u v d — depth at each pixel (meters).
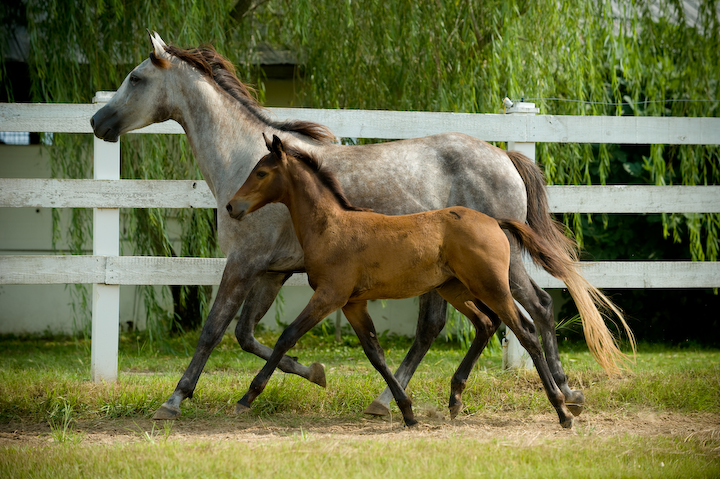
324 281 7.20
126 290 16.47
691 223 13.53
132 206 9.74
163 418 7.75
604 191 10.36
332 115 10.02
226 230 8.18
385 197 8.20
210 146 8.43
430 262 7.17
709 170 15.25
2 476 5.66
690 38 13.59
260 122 8.54
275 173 7.32
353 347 15.05
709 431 7.27
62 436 6.99
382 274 7.18
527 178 8.77
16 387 8.77
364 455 6.16
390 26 13.09
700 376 9.80
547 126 10.43
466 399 8.83
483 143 8.65
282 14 14.94
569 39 13.05
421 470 5.76
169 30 12.01
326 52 13.61
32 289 16.33
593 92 13.50
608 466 5.98
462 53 13.27
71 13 12.04
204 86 8.43
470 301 7.88
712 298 15.59
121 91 8.48
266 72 16.05
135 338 15.40
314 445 6.52
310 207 7.29
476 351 8.02
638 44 13.82
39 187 9.53
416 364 8.53
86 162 12.98
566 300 16.44
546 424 7.90
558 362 8.38
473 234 7.11
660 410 8.48
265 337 15.77
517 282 8.28
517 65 12.63
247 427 7.70
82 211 13.78
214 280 9.95
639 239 15.16
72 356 12.89
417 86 13.34
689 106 13.70
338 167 8.26
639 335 16.12
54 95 12.38
